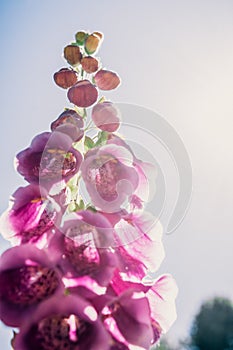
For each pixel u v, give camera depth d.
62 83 0.47
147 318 0.37
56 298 0.35
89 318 0.35
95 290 0.36
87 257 0.37
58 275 0.36
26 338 0.35
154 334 0.40
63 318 0.36
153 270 0.41
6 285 0.36
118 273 0.40
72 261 0.37
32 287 0.36
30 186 0.40
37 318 0.35
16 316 0.35
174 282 0.42
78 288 0.36
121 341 0.37
